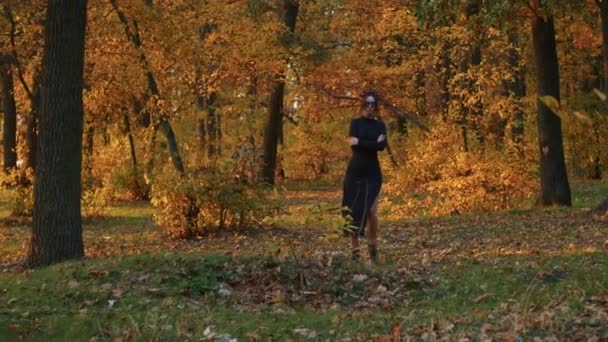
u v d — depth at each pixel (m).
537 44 15.21
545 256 8.61
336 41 29.88
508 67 19.47
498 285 7.09
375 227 8.62
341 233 7.69
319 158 38.94
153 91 19.89
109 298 6.82
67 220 9.52
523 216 14.04
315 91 28.47
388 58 27.31
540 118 15.67
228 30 21.02
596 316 5.61
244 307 6.60
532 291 6.62
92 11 18.09
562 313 5.75
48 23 9.45
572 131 25.23
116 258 8.80
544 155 15.67
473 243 10.56
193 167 14.24
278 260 7.64
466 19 13.77
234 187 13.58
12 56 19.89
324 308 6.60
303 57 24.80
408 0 22.03
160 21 17.98
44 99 9.50
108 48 18.91
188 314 6.20
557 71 15.29
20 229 16.59
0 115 36.75
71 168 9.56
